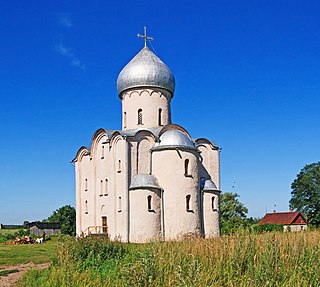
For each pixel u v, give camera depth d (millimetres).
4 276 23312
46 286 16375
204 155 52375
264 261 15555
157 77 51531
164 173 45969
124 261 20109
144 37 54688
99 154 50688
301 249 18172
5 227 116750
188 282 12516
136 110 51312
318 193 82375
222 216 82062
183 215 45000
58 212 102062
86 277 16609
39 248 42844
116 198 46500
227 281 15016
